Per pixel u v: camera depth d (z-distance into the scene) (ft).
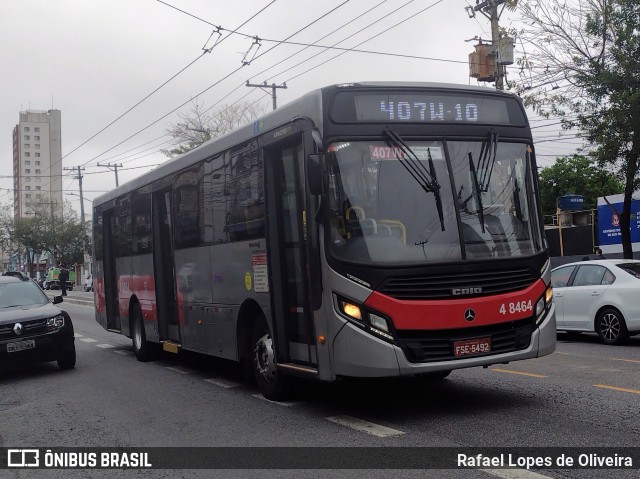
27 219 245.65
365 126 23.35
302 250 24.98
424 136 23.75
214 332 32.53
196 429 24.18
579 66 60.44
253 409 26.81
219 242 31.58
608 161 57.82
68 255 248.93
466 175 23.85
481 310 22.62
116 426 25.67
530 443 19.74
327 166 22.94
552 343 24.27
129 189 46.21
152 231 41.04
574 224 94.07
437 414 24.00
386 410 25.13
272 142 26.40
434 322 22.06
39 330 39.93
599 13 58.59
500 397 26.37
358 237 22.57
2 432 26.09
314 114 23.53
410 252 22.45
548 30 62.18
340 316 22.49
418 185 23.25
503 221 24.02
